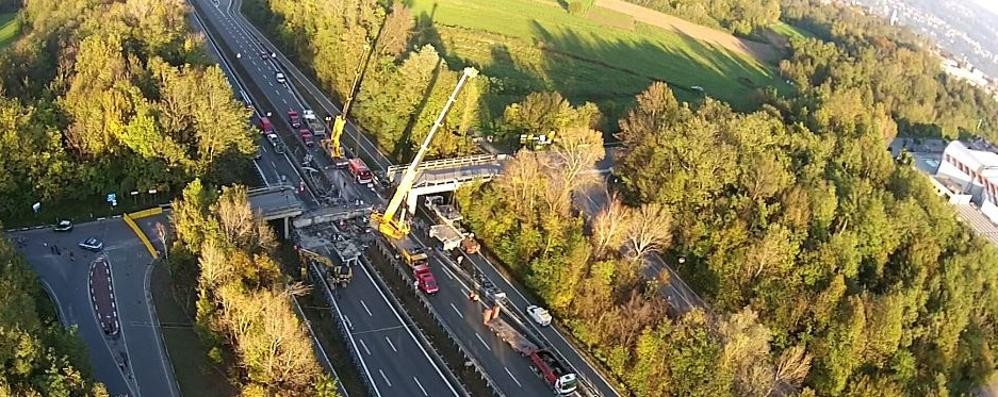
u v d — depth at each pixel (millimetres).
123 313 126188
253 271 123688
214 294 119312
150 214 155875
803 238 160875
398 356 128875
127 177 156000
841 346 137125
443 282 150250
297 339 109312
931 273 164625
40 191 147625
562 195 159500
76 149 154250
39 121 151125
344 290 143625
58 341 102188
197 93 164750
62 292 129000
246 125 172250
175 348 120375
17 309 101438
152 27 198125
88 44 173000
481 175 178000
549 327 142000
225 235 130250
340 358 126500
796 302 143250
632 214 156250
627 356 130750
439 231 162125
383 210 169875
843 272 156000
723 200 165125
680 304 153375
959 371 154500
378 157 195125
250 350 107312
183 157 158250
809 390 122562
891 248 168000
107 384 111125
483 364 129375
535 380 128000
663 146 176000
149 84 171625
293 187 169750
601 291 139500
